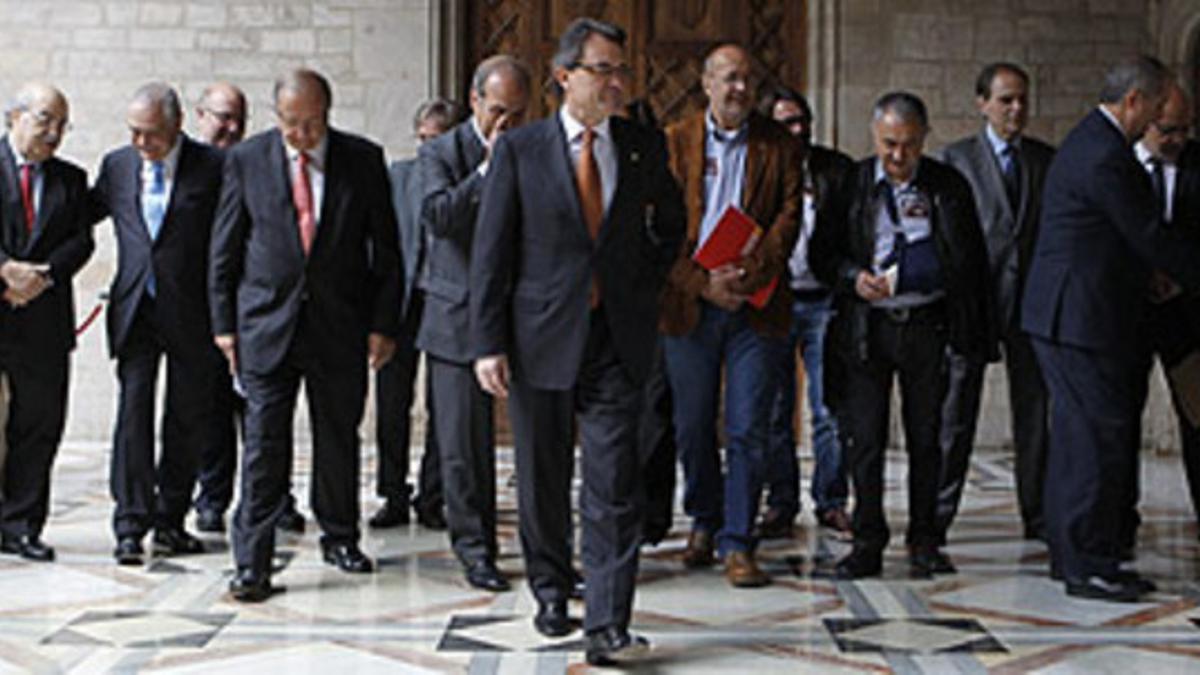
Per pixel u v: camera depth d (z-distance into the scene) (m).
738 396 4.50
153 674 3.46
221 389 5.54
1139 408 5.10
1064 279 4.37
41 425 4.98
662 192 3.78
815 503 6.02
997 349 4.77
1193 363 4.96
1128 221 4.19
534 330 3.58
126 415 4.92
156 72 9.18
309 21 9.21
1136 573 4.74
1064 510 4.45
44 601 4.29
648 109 5.09
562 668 3.52
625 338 3.59
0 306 4.87
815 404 5.74
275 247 4.43
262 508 4.37
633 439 3.60
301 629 3.95
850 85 9.12
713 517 4.81
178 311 4.95
